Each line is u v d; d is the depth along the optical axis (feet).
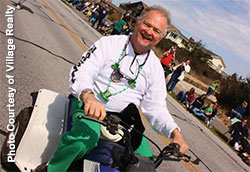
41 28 32.53
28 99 13.41
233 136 32.04
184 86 69.10
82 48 33.50
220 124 46.75
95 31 62.49
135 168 5.68
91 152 6.08
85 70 6.71
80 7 99.96
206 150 23.08
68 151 5.96
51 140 7.16
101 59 6.97
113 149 6.11
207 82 124.57
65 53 26.84
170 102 35.37
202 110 38.24
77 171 6.07
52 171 6.26
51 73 19.01
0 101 12.01
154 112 7.56
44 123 7.29
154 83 7.47
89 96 5.97
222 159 23.11
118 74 7.06
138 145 6.88
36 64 19.25
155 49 106.73
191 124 30.35
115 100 7.14
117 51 7.06
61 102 8.32
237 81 76.28
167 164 15.51
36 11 43.91
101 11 64.23
